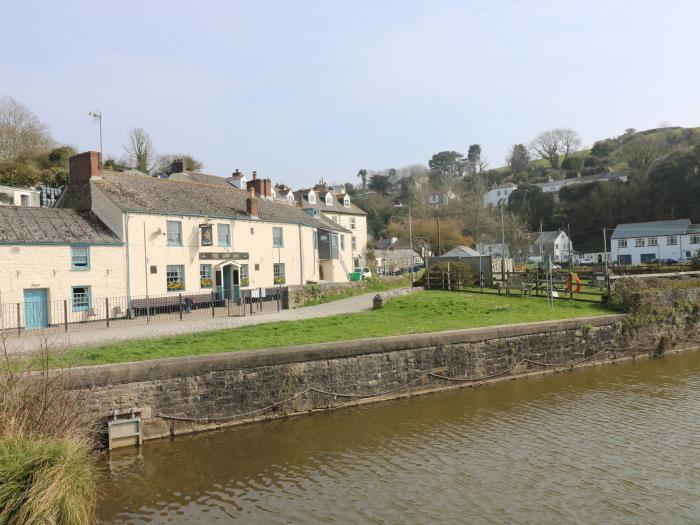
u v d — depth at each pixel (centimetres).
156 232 2575
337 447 1097
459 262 3103
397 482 926
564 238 7912
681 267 3644
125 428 1091
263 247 3194
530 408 1343
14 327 2017
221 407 1220
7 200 3669
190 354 1272
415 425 1225
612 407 1341
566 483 913
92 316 2275
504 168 12975
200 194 3109
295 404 1306
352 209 6162
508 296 2486
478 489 895
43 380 900
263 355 1270
